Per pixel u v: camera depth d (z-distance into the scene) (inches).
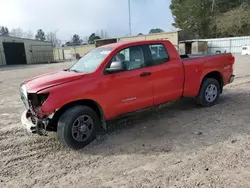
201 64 215.6
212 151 140.3
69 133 150.0
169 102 201.8
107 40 1603.1
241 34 1493.6
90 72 162.1
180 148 147.2
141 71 177.0
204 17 1648.6
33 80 168.6
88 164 135.9
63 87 148.1
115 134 176.9
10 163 140.9
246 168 120.5
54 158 145.3
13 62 1533.0
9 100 325.7
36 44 1692.9
